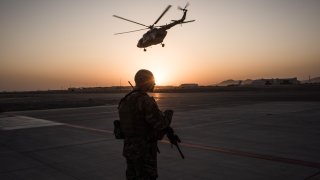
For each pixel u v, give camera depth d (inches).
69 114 831.1
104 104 1274.6
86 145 358.9
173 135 135.7
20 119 718.5
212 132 430.6
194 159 273.3
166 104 1127.0
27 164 275.7
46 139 414.9
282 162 255.4
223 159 271.0
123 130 137.2
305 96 1493.6
